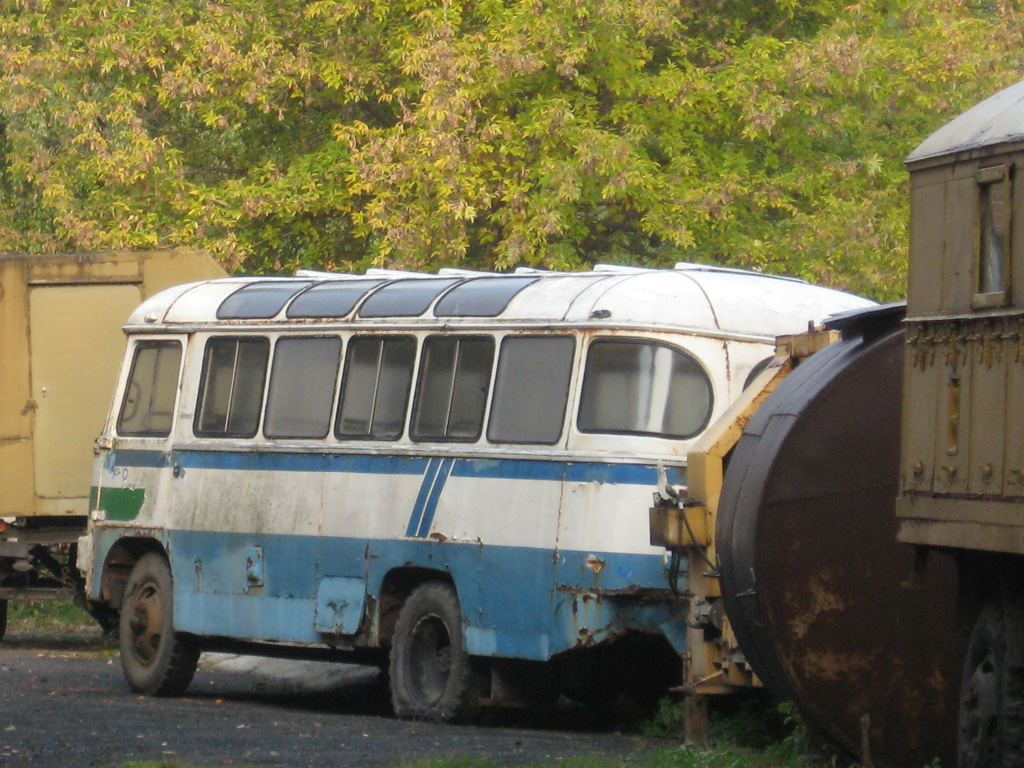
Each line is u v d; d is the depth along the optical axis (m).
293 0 101.94
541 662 54.03
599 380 51.12
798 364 46.31
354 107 102.81
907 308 37.50
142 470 65.75
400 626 55.84
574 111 93.12
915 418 36.62
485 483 53.28
